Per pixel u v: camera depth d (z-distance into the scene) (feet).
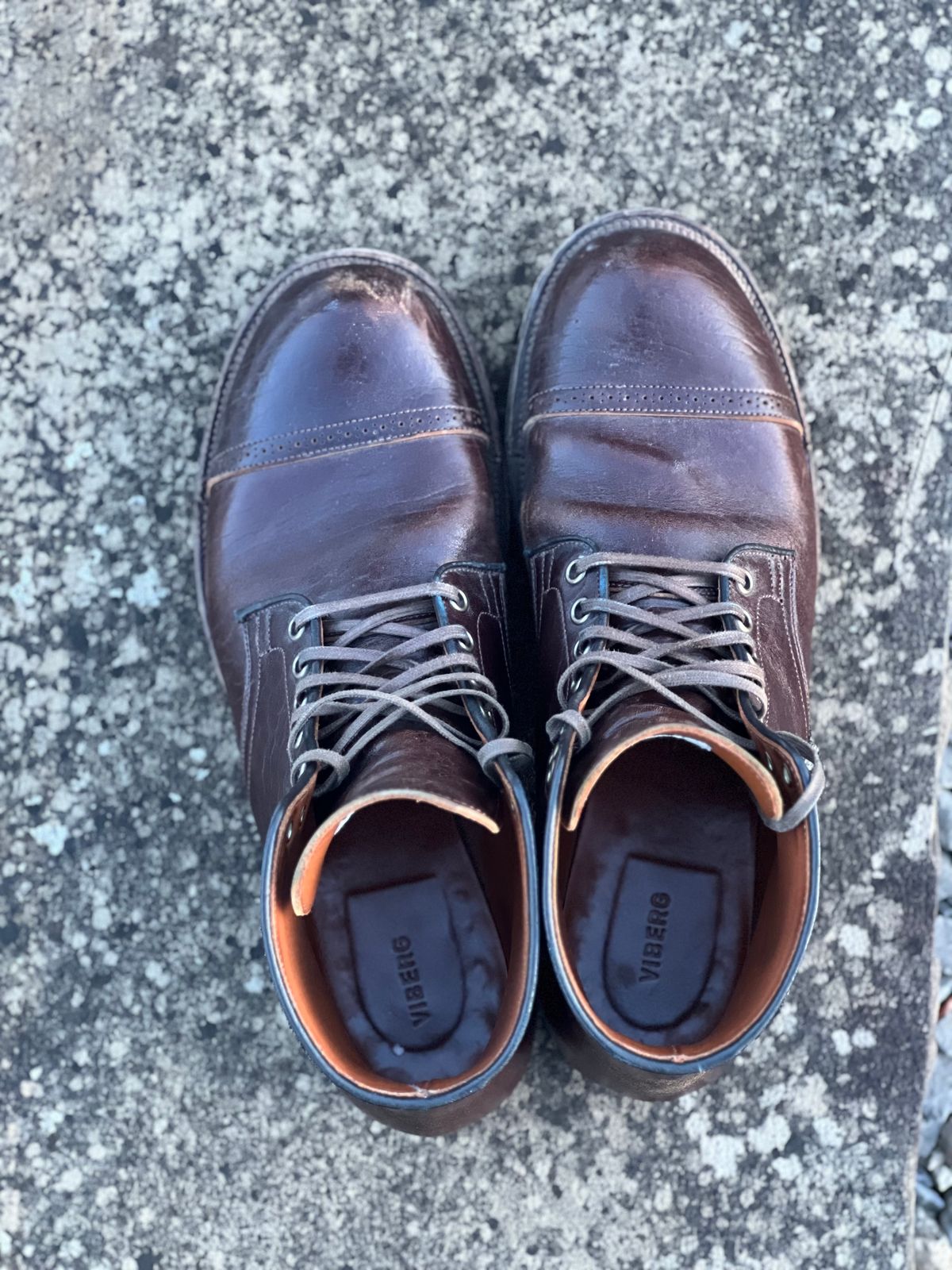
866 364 1.78
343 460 1.65
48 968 1.73
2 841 1.74
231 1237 1.70
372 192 1.77
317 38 1.78
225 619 1.67
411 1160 1.70
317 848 1.36
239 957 1.73
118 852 1.74
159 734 1.74
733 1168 1.71
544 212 1.77
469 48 1.78
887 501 1.77
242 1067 1.72
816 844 1.36
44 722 1.74
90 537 1.75
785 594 1.65
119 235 1.77
